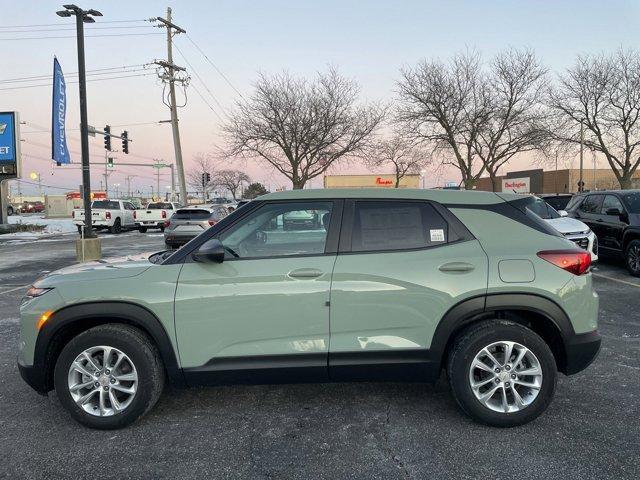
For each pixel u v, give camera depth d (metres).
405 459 3.31
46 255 16.39
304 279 3.67
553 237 3.86
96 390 3.75
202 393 4.45
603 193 11.60
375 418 3.91
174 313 3.67
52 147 16.73
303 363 3.69
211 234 3.83
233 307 3.65
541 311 3.65
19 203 92.56
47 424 3.89
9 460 3.37
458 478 3.08
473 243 3.76
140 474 3.18
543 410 3.68
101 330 3.72
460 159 34.06
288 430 3.74
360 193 3.88
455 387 3.70
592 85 35.47
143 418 3.97
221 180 77.62
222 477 3.14
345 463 3.28
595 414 3.91
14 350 5.83
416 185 60.06
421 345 3.68
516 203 3.94
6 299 8.90
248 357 3.69
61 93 17.03
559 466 3.19
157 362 3.79
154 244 20.38
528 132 33.16
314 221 3.83
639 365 5.00
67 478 3.15
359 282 3.66
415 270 3.66
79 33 14.86
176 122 30.83
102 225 28.36
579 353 3.72
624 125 35.50
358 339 3.68
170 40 30.20
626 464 3.20
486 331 3.64
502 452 3.37
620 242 10.50
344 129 31.89
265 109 31.58
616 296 8.26
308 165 32.81
